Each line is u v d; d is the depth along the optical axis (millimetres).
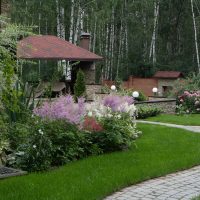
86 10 37938
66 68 24000
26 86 10266
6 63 5148
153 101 21094
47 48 23750
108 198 6297
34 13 34438
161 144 10703
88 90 24266
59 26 35594
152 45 41406
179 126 15469
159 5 44188
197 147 10336
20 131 8539
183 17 44625
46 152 8102
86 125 9750
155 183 7184
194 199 6188
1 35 5234
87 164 8320
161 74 34188
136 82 33469
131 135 10500
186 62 41844
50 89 10562
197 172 8023
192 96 22078
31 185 6734
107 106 10555
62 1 35625
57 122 8969
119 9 41844
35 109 9102
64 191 6414
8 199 6008
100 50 40531
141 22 42375
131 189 6801
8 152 8547
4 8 8078
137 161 8594
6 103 5488
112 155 9266
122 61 40594
